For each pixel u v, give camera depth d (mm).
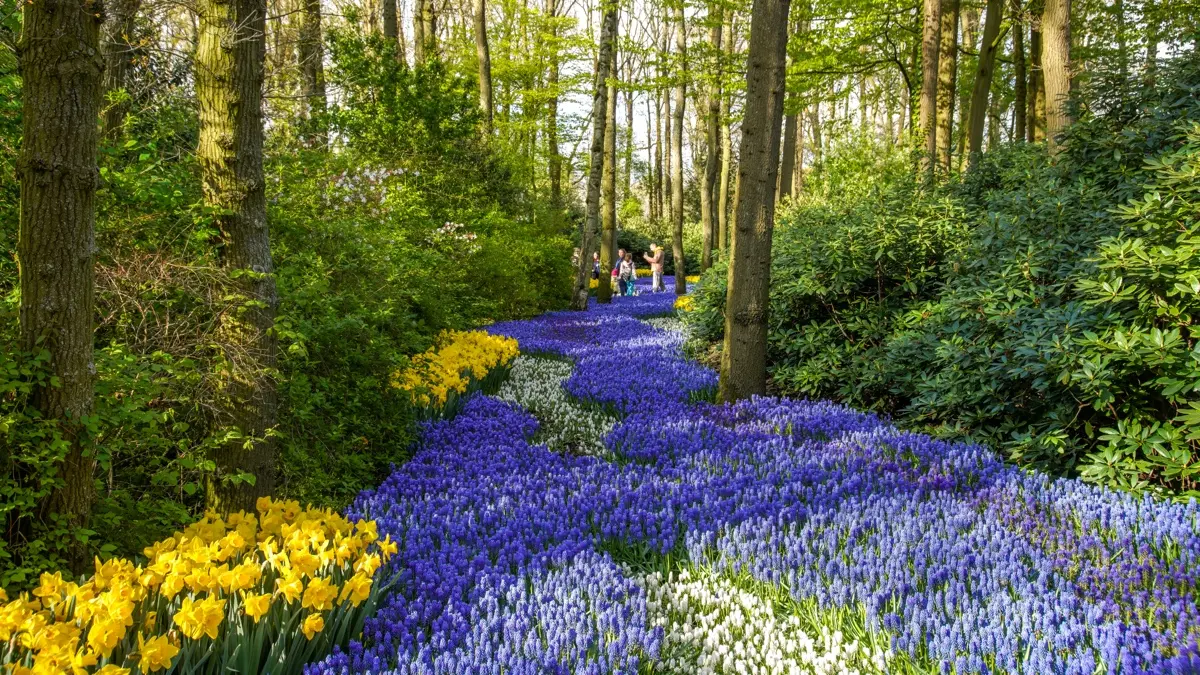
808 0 15508
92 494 3137
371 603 3059
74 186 2846
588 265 18219
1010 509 4215
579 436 6758
